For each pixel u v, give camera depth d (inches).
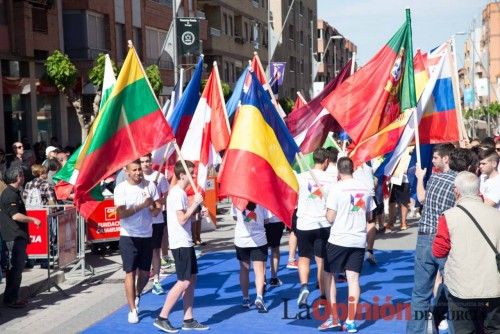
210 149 460.4
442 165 337.4
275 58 2755.9
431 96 460.1
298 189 375.9
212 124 459.8
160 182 461.1
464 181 265.3
